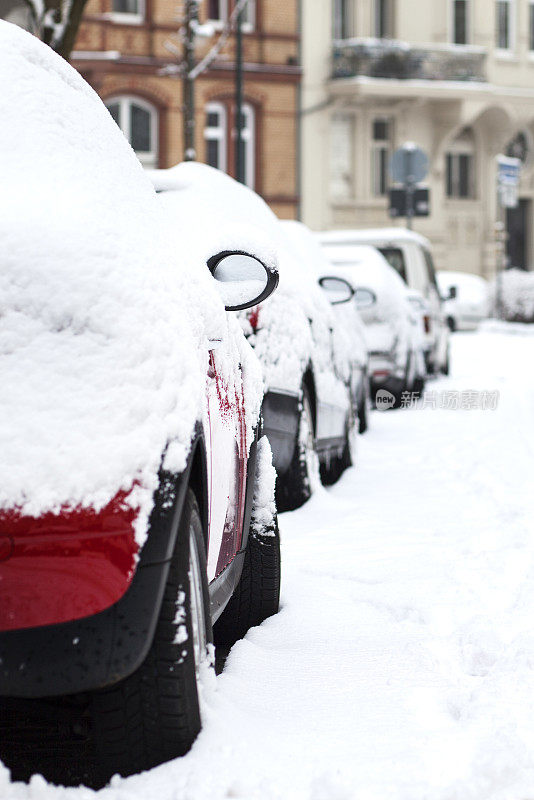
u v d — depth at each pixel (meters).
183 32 30.09
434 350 23.16
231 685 5.59
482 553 8.53
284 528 9.38
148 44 43.78
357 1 49.19
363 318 18.09
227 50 46.00
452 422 17.14
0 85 4.74
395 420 17.48
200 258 5.85
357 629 6.68
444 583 7.72
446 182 54.03
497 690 5.57
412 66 50.00
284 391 9.23
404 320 18.47
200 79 45.50
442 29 51.47
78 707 4.51
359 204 49.91
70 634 4.09
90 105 5.14
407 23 50.69
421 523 9.77
